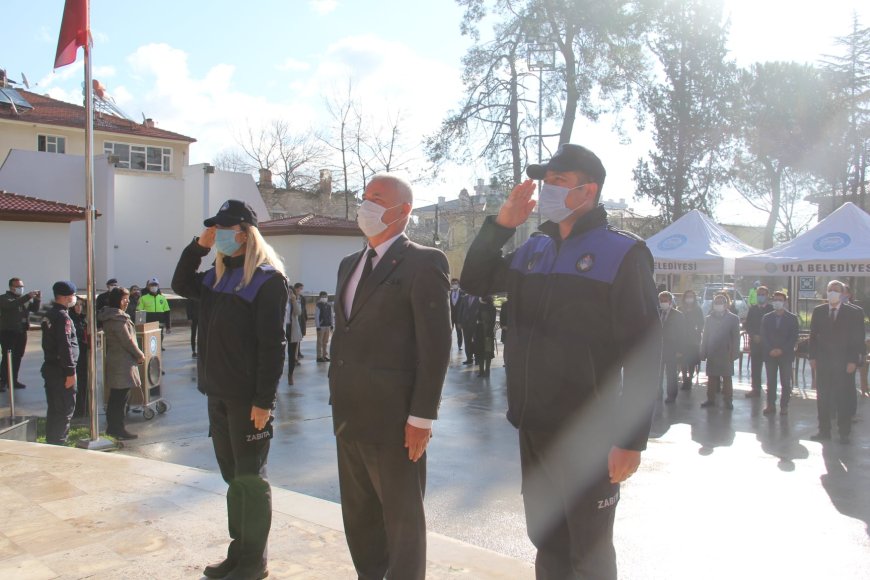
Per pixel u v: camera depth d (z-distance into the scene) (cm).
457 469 696
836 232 1333
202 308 362
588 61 2367
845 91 3347
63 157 3044
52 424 754
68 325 756
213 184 3497
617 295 247
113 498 482
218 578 350
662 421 980
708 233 1581
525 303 268
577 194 258
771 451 790
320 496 609
